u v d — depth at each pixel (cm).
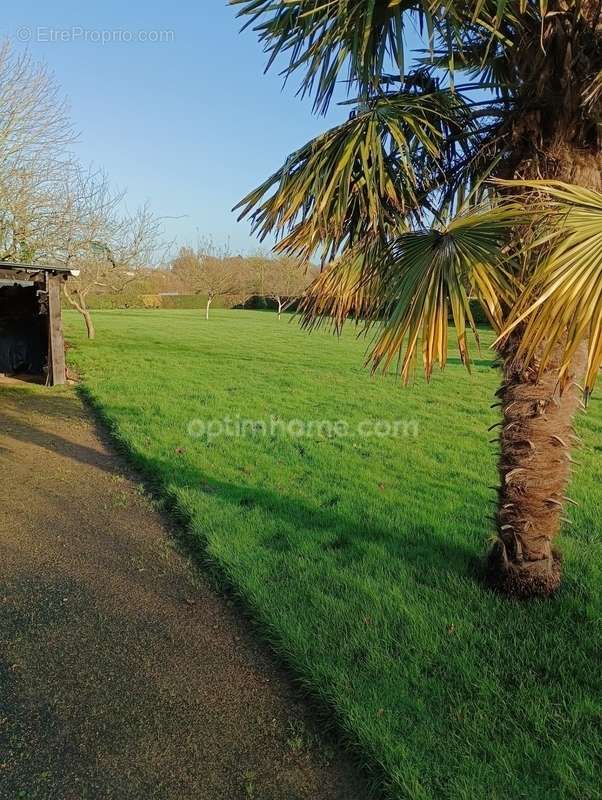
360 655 233
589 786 171
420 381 1066
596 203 172
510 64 250
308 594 281
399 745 184
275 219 245
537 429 260
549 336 152
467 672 222
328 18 221
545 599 276
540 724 195
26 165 1200
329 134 241
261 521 377
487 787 169
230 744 191
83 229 1387
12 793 168
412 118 236
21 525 368
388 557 327
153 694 214
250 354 1471
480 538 357
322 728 199
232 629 259
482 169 270
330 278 266
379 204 237
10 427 639
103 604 277
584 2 203
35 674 223
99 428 654
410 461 542
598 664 230
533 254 190
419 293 195
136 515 393
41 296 948
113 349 1464
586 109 215
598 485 479
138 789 172
